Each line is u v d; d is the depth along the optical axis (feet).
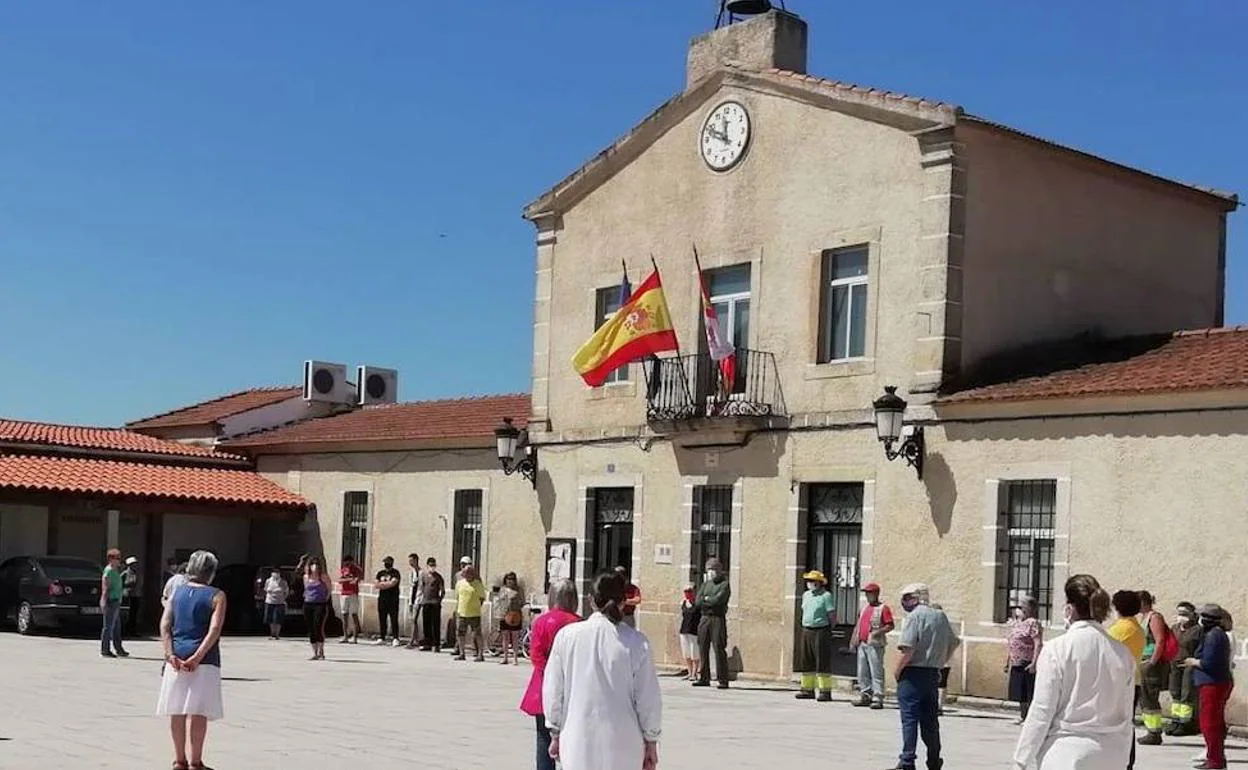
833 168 77.20
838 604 75.41
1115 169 78.07
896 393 72.74
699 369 82.53
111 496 104.83
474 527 100.48
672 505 83.97
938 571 70.08
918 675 43.98
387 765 45.06
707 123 84.07
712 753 50.52
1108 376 66.33
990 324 72.74
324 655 89.56
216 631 40.24
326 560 112.37
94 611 97.86
